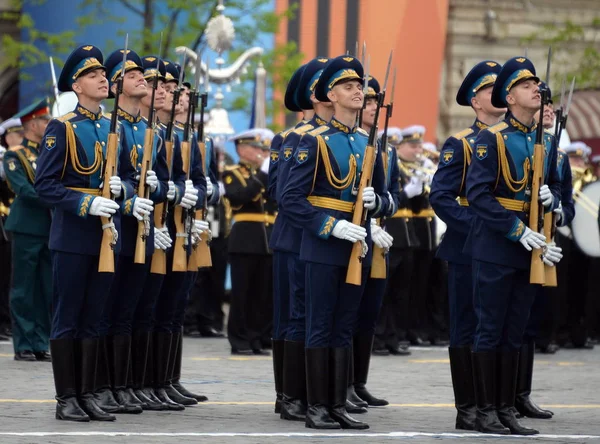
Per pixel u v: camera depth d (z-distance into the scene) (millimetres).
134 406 14055
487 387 13062
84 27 35719
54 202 13219
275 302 14711
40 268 19438
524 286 13133
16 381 16672
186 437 12328
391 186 15609
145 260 14133
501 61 40438
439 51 34281
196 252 15289
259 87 27719
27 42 37000
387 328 21812
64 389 13336
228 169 21766
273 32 34062
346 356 13258
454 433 12984
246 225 21531
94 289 13414
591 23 40844
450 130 39906
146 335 14586
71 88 13633
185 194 14742
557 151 13906
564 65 39250
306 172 13133
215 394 15930
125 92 14078
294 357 13836
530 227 13070
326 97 13477
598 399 16219
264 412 14414
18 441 11836
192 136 15211
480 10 40062
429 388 17047
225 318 29375
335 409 13234
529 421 14117
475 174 13070
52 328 13430
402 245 22062
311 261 13109
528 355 14492
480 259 13062
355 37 33906
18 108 38188
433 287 23922
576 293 24469
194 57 25750
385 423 13727
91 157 13414
